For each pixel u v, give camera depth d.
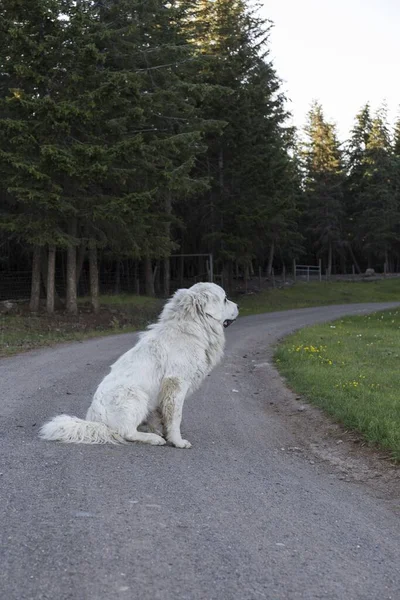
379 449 6.74
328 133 69.81
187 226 41.09
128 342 18.78
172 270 52.31
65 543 3.62
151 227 27.42
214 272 47.25
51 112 20.44
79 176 21.05
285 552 3.70
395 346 16.83
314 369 12.32
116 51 24.14
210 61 27.06
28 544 3.60
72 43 21.52
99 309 27.33
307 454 6.79
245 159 38.28
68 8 21.16
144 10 24.53
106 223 24.70
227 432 7.60
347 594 3.20
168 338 6.45
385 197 65.19
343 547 3.89
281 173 40.38
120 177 22.91
